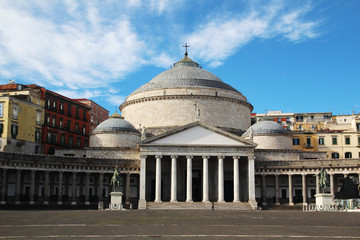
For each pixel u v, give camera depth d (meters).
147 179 101.25
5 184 85.94
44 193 90.56
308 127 166.38
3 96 102.94
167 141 94.06
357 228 40.06
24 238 31.31
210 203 89.75
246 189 98.94
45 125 114.38
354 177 97.75
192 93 111.31
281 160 103.75
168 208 87.38
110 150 103.56
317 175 97.38
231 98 112.12
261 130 110.12
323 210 77.50
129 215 59.03
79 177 102.50
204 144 94.06
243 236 32.97
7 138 101.25
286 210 85.19
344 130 140.88
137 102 114.19
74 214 60.56
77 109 129.50
